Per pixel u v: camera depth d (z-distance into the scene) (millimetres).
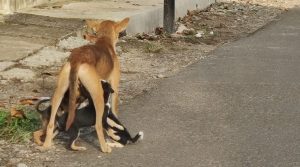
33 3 14297
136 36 13422
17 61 10586
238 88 9875
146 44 12797
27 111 7953
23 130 7398
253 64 11641
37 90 9219
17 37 12008
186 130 7859
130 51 12195
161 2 15844
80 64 6711
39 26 12664
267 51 12922
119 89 9555
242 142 7488
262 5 19875
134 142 7297
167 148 7223
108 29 7508
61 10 14016
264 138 7648
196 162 6840
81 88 6797
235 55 12414
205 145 7363
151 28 14500
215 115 8500
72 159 6773
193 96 9344
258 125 8125
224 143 7441
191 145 7352
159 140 7469
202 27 15469
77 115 6836
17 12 13391
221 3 19547
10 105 8398
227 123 8180
